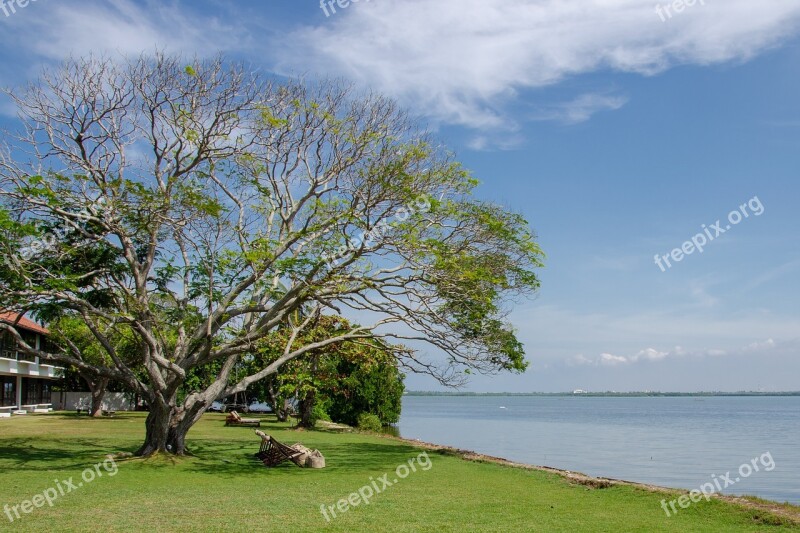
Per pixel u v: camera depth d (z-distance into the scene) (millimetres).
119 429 33781
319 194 21781
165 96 20562
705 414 98375
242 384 21672
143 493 14969
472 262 20984
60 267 20453
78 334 37344
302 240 21328
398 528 11602
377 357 28453
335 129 21172
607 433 49438
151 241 20641
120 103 20406
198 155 20750
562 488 16781
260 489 15836
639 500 14992
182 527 11398
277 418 46812
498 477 18703
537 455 31438
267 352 34969
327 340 22422
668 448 35469
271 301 23578
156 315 21672
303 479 17781
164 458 20453
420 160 19969
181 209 19953
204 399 21531
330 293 20578
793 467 26406
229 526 11523
